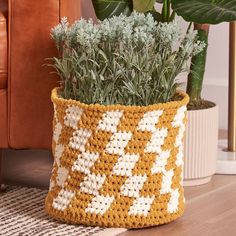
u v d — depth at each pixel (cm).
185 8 175
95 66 154
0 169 180
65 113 154
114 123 150
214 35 243
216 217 165
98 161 151
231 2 175
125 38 153
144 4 183
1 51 169
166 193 156
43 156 217
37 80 170
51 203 158
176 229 156
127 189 152
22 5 168
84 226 154
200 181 191
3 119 172
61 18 169
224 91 245
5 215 161
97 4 188
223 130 246
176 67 158
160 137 153
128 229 155
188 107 192
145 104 155
